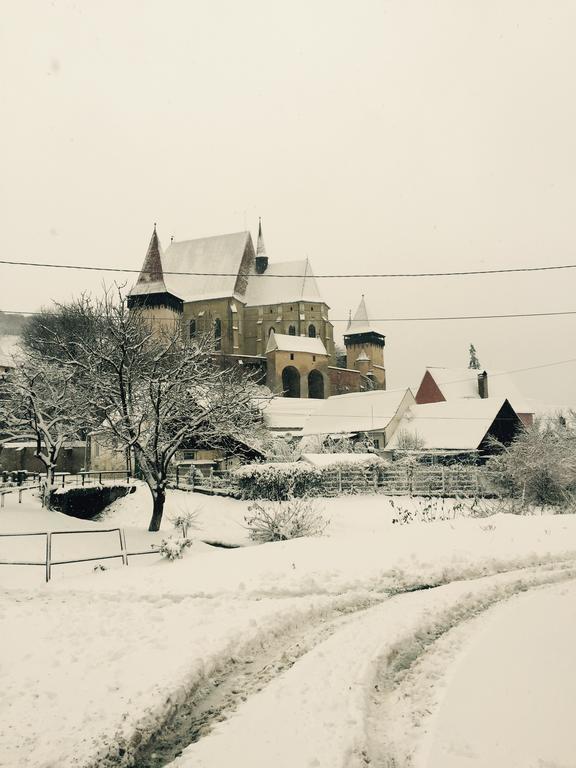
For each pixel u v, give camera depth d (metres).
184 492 34.44
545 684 6.50
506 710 5.93
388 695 6.55
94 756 5.32
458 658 7.51
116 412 26.25
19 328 96.31
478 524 17.81
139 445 23.25
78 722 5.93
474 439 47.56
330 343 104.00
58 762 5.21
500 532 16.39
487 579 11.75
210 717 6.26
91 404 26.48
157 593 11.11
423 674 7.10
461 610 9.81
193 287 102.50
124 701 6.37
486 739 5.37
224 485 35.22
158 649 8.01
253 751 5.24
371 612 9.73
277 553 14.13
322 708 6.01
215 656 7.69
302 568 12.64
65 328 53.09
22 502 27.75
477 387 79.81
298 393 94.25
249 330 103.81
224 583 11.67
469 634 8.51
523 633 8.30
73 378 28.86
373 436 55.41
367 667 7.07
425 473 35.59
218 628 8.80
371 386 112.88
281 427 68.81
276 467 32.47
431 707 6.19
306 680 6.77
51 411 31.83
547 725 5.60
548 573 12.22
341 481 35.25
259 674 7.38
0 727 5.86
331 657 7.50
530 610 9.52
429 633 8.67
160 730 6.00
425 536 15.91
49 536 13.38
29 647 8.23
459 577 12.37
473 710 5.95
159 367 25.23
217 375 26.59
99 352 23.81
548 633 8.27
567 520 17.98
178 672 7.07
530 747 5.22
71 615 9.81
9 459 46.78
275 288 104.81
